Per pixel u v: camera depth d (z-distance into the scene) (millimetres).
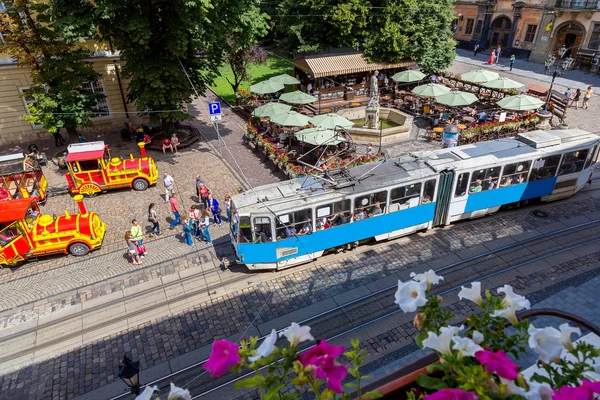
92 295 15055
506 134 25906
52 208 20672
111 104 29688
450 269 15562
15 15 22328
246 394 11297
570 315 4379
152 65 23812
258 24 26766
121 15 22328
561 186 19391
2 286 15625
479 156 17906
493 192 18109
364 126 27984
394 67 33656
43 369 12266
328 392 2727
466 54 47469
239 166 24438
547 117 25859
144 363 12328
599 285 14328
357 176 16672
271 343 2838
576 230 17625
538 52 41812
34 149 25078
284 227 15156
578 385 2676
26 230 16406
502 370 2430
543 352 2746
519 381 2424
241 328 13406
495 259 15992
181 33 22500
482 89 35062
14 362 12531
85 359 12531
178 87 24891
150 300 14734
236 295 14812
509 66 41312
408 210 16953
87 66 25031
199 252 17219
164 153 26484
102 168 21266
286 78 30953
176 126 29453
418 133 28125
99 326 13711
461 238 17438
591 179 21875
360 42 34906
